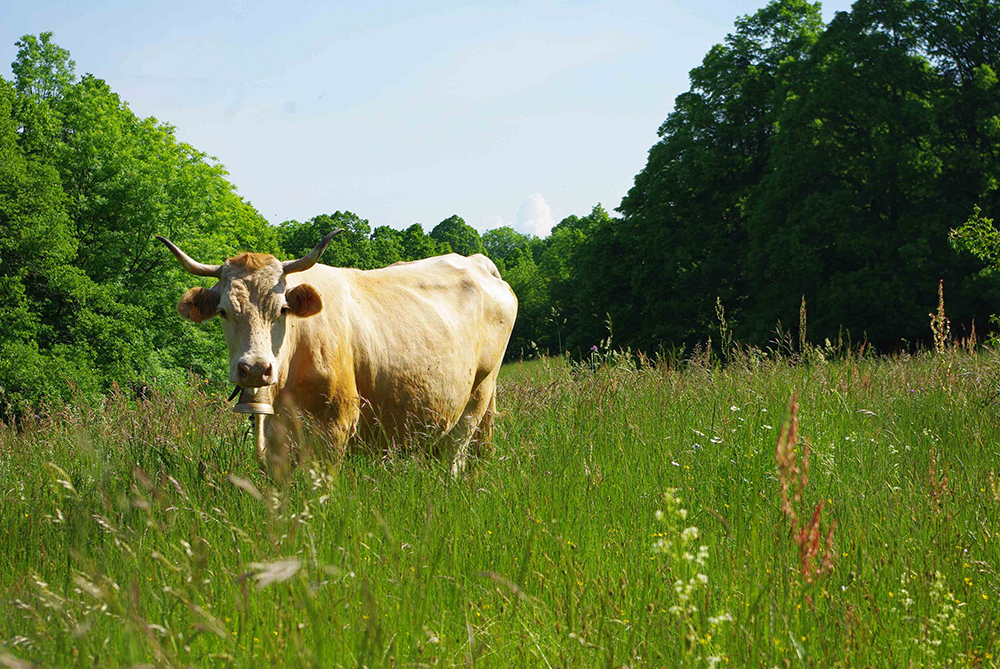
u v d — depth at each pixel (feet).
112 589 9.25
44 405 27.53
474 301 24.32
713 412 20.71
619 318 114.52
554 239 303.48
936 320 26.84
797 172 94.84
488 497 14.93
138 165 96.78
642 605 9.42
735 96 113.91
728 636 8.86
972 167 86.99
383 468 16.69
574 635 7.97
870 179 92.84
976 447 18.06
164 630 7.94
